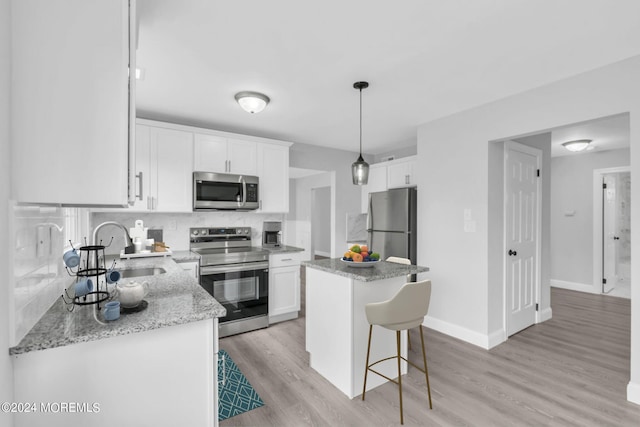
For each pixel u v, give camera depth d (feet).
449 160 11.37
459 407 6.96
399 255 13.23
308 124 12.53
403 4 5.53
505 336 10.77
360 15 5.83
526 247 11.89
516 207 11.39
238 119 11.92
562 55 7.26
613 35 6.45
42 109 3.59
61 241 5.31
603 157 17.01
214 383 4.57
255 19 5.94
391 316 6.47
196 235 12.42
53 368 3.64
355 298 7.44
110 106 3.85
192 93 9.41
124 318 4.18
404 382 8.02
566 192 18.39
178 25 6.10
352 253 8.10
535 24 6.09
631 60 7.32
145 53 7.13
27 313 3.72
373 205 14.62
